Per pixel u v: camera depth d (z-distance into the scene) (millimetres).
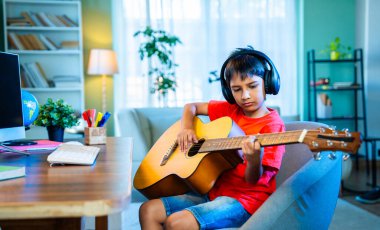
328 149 1002
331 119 4594
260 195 1262
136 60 4602
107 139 1884
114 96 4621
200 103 1693
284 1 4785
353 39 4863
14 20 4234
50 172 975
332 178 1209
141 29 4586
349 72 4871
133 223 2408
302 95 4867
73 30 4438
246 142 1107
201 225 1135
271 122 1359
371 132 4875
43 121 1733
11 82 1284
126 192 750
